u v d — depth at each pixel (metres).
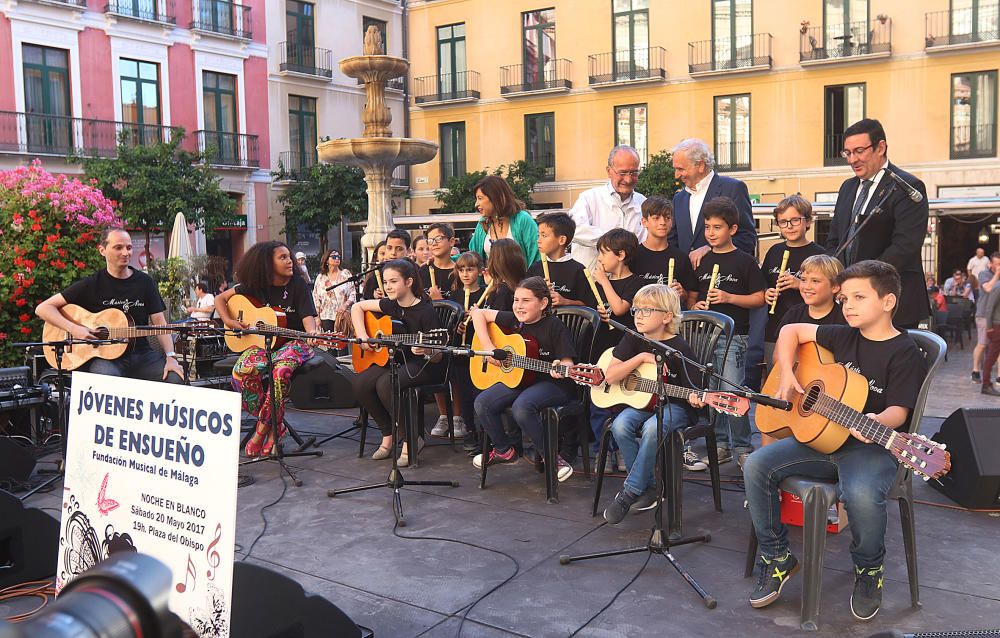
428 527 3.69
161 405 1.95
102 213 6.32
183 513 1.91
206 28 20.36
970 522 3.63
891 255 4.04
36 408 5.38
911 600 2.77
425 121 24.89
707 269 4.61
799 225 4.81
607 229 5.27
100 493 2.08
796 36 19.84
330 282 8.43
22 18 17.16
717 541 3.43
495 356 3.95
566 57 22.56
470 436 5.05
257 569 2.25
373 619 2.77
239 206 21.45
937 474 2.43
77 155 17.94
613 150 5.21
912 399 2.69
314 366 5.21
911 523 2.75
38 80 17.62
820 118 19.78
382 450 4.91
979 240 18.86
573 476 4.48
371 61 7.64
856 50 19.16
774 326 4.75
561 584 3.03
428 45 24.66
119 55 18.86
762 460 2.85
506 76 23.44
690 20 20.92
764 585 2.81
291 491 4.29
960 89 18.56
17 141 17.19
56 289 6.04
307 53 22.83
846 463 2.77
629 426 3.59
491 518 3.79
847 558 3.23
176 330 4.84
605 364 3.84
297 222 21.62
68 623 0.50
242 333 4.67
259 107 21.83
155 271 11.34
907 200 4.04
